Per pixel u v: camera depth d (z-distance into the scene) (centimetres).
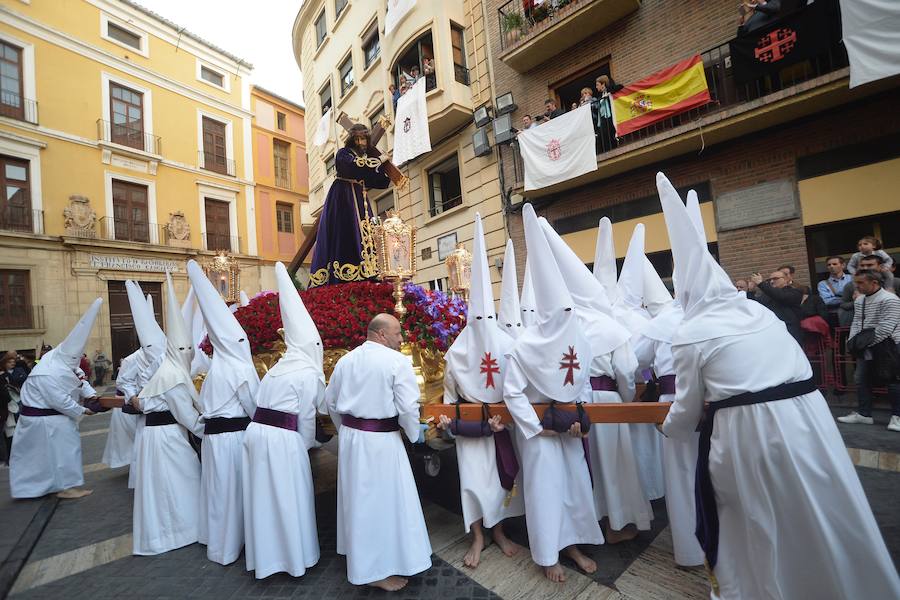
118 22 1847
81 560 333
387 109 1343
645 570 266
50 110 1644
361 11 1498
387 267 387
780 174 726
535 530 261
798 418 189
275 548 286
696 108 778
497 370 287
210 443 326
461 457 295
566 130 902
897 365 457
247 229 2241
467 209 1190
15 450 468
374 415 276
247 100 2291
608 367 312
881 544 175
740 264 766
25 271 1550
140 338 460
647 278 364
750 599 202
